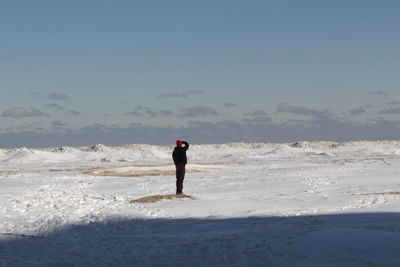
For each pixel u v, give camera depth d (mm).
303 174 32031
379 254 8234
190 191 23141
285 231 10516
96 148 102188
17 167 62062
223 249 9266
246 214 14391
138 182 29375
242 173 35312
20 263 8969
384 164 42125
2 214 15875
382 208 14523
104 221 13789
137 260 8867
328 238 9438
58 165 66938
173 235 11281
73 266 8680
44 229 12930
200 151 114250
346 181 27094
